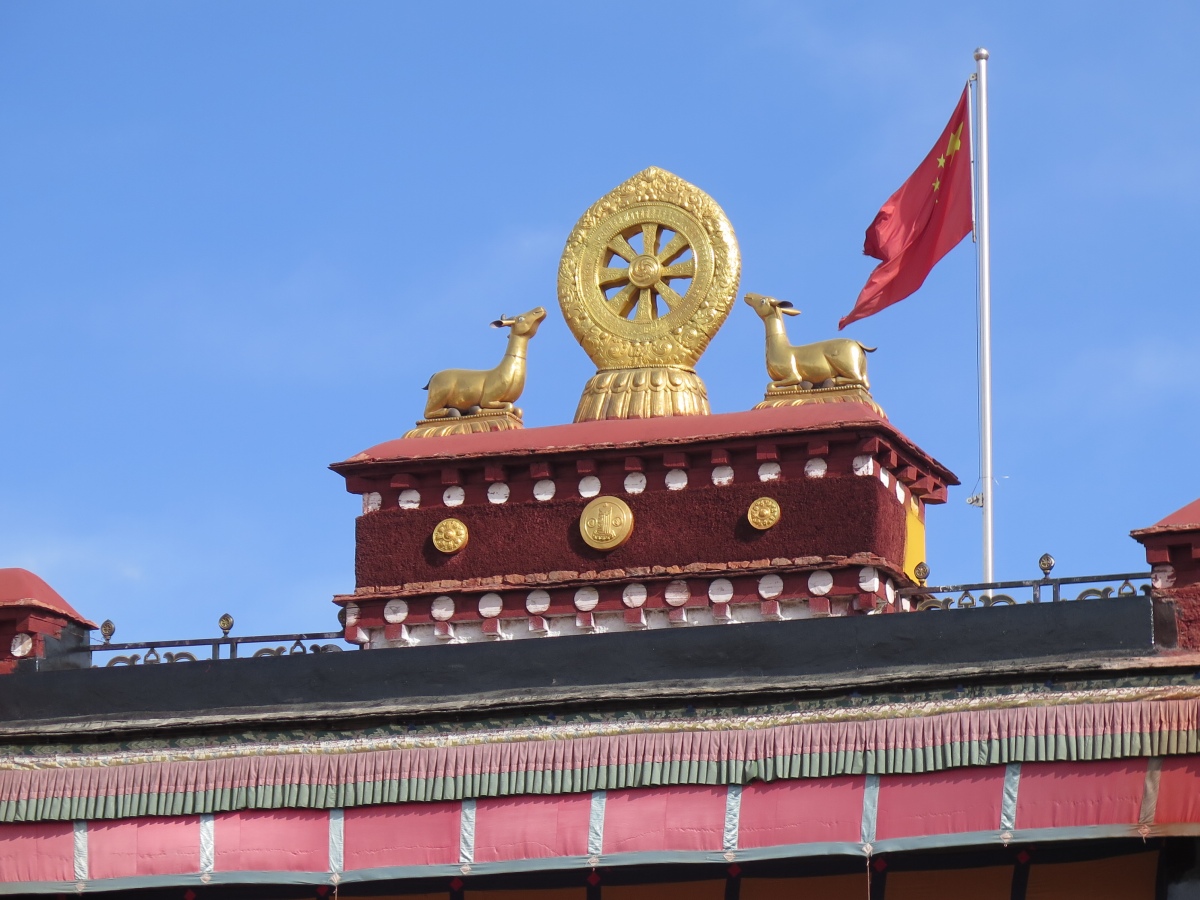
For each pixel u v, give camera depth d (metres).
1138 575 38.41
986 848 38.41
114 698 42.50
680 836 38.34
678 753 38.75
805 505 41.81
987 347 46.62
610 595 42.44
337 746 40.50
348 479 44.53
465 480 44.00
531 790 39.25
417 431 45.25
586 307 45.44
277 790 40.53
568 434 43.41
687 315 44.84
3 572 44.66
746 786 38.38
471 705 40.00
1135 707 36.81
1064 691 37.28
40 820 41.53
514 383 45.09
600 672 39.97
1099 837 36.44
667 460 42.59
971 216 48.06
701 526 42.28
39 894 41.78
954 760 37.34
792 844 37.78
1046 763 37.00
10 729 42.22
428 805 39.81
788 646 39.09
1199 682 36.78
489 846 39.16
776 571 41.56
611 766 39.00
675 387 44.44
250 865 40.31
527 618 42.84
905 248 48.78
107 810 41.25
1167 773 36.44
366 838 39.91
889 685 38.09
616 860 38.50
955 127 48.69
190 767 41.22
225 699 41.88
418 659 41.00
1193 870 37.16
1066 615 37.94
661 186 45.72
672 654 39.69
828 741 38.12
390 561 43.88
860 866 39.25
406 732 40.34
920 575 42.16
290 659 41.75
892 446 42.44
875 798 37.66
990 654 38.09
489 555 43.34
